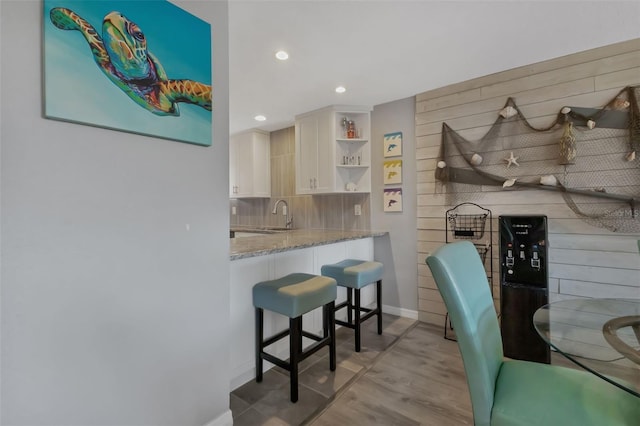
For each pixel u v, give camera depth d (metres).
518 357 2.19
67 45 1.03
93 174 1.11
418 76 2.60
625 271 2.10
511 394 1.03
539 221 2.12
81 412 1.09
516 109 2.48
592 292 2.20
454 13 1.77
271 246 2.14
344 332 2.79
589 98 2.21
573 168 2.26
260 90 2.86
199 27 1.43
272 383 1.99
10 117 0.94
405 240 3.14
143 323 1.26
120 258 1.19
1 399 0.94
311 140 3.45
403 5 1.69
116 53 1.14
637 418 0.89
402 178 3.14
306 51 2.16
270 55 2.21
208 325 1.51
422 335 2.70
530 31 1.96
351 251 3.08
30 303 0.98
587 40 2.08
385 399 1.81
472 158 2.66
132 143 1.22
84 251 1.09
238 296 1.94
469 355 0.98
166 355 1.34
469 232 2.67
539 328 1.24
